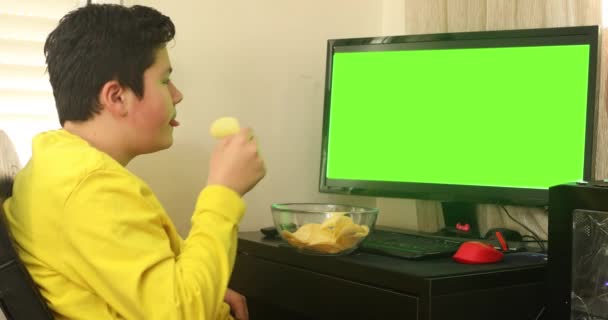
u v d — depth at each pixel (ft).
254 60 5.12
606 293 2.99
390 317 3.31
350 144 4.87
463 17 4.92
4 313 2.47
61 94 3.12
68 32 3.10
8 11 4.38
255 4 5.11
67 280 2.72
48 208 2.68
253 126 5.13
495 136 4.35
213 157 3.19
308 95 5.44
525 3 4.55
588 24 4.26
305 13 5.40
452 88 4.50
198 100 4.85
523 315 3.60
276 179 5.27
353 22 5.69
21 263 2.46
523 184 4.25
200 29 4.84
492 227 4.81
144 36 3.15
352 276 3.56
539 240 4.33
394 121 4.71
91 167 2.69
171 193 4.77
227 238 2.92
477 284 3.34
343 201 5.65
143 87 3.13
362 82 4.83
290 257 3.96
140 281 2.61
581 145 4.07
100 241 2.60
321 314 3.74
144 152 3.26
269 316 4.61
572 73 4.11
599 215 2.98
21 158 4.47
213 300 2.75
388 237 4.41
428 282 3.11
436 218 5.11
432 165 4.57
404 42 4.67
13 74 4.42
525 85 4.26
